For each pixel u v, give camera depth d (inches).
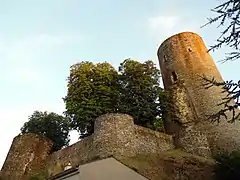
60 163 853.8
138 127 852.0
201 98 1075.3
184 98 1101.1
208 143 951.6
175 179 716.7
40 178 834.2
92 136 817.5
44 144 947.3
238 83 286.8
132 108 947.3
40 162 902.4
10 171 877.8
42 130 1083.3
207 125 991.0
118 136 784.3
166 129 1048.8
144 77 1011.9
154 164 740.7
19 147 926.4
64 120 1111.0
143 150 810.8
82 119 925.8
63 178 467.5
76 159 813.9
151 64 1059.9
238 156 729.6
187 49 1237.7
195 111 1061.8
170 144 911.7
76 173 456.4
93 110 938.7
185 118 1030.4
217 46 304.8
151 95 1002.1
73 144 860.0
